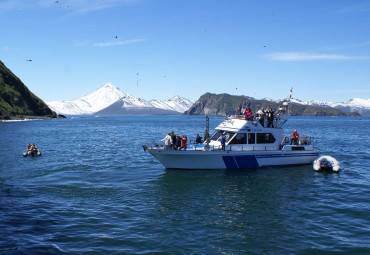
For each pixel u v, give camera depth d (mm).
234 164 26859
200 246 12789
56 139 57656
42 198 18828
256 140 27688
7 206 17250
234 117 28641
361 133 78375
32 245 12625
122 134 73125
